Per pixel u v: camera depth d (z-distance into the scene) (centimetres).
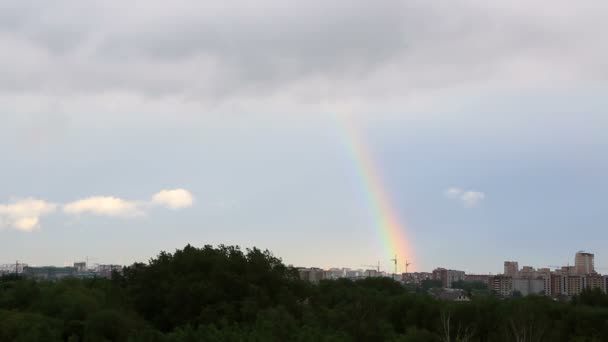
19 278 10381
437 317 9956
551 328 9169
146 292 8031
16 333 6300
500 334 8981
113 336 6625
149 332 6297
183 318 7512
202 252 8450
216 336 6206
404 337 8412
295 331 6675
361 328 7869
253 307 7325
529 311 9175
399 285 15162
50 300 7656
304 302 8906
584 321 9450
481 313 9788
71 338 6406
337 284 13438
